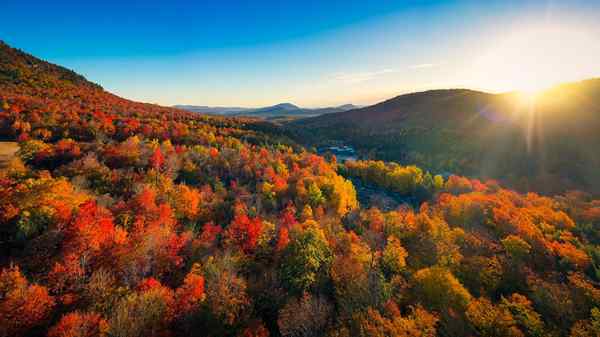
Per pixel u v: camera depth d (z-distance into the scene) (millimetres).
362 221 66250
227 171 75812
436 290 35125
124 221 38906
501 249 51062
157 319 25656
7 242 32000
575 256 46969
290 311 30047
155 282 30000
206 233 43375
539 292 37844
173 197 50031
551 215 65625
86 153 61875
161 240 37094
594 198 88000
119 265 32250
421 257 48375
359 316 29844
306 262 36875
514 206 71875
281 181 71000
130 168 58031
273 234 45969
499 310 33406
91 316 24094
